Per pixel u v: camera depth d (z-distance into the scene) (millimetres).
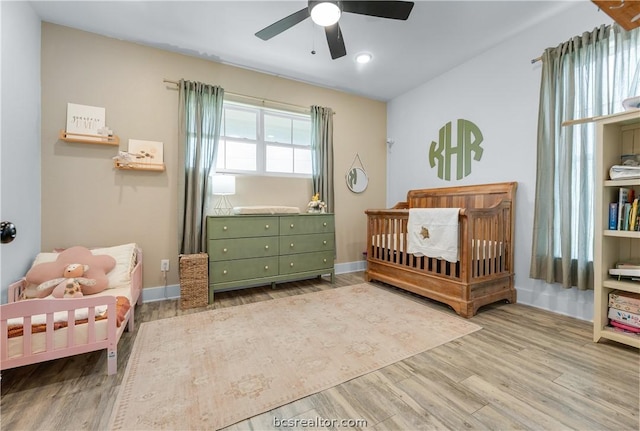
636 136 1955
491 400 1362
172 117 2961
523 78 2736
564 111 2396
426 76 3645
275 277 3127
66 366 1674
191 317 2428
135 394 1409
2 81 1873
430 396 1397
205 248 3025
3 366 1396
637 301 1835
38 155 2396
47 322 1471
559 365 1660
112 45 2711
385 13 1889
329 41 2203
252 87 3400
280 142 3689
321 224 3422
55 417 1256
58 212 2510
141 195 2832
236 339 2012
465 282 2412
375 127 4430
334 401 1369
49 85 2475
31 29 2277
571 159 2322
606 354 1780
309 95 3812
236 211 3107
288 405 1344
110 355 1589
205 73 3135
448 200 3459
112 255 2332
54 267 2018
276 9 2346
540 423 1213
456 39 2818
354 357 1764
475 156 3219
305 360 1731
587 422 1218
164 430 1188
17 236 2045
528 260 2723
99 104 2652
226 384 1494
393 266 3182
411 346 1899
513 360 1719
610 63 2178
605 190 1936
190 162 2967
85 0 2215
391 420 1242
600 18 2225
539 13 2438
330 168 3889
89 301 1549
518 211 2805
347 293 3100
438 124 3664
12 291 1886
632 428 1184
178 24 2533
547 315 2445
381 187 4516
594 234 1959
